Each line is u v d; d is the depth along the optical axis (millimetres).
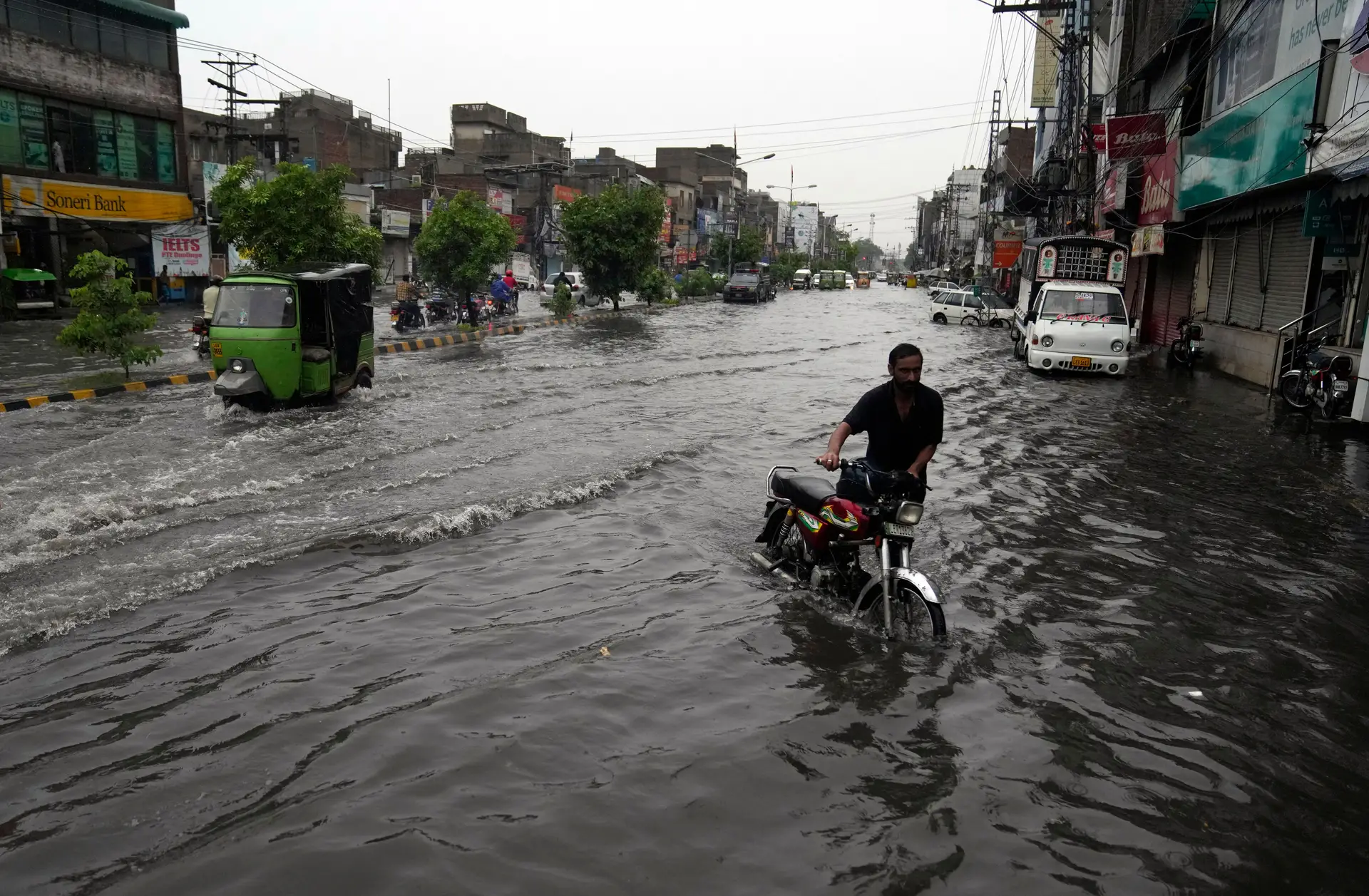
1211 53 20656
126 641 5105
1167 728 4375
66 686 4559
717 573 6434
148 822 3443
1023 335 23156
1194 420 13898
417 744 4023
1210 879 3270
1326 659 5246
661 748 4051
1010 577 6520
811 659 5035
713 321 38406
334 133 59906
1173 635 5527
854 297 76750
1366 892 3225
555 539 7121
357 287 14508
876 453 5875
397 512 7707
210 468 9250
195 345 20281
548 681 4664
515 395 14984
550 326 32438
